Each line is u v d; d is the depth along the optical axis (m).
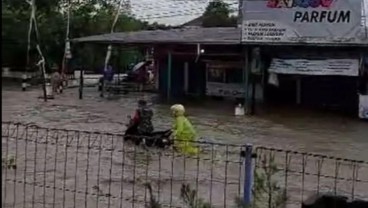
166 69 34.44
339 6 23.67
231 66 31.53
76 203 8.73
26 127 12.77
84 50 46.16
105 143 13.82
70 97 31.73
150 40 29.84
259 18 24.94
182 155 11.47
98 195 8.99
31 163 11.41
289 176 10.71
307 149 16.00
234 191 9.59
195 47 30.39
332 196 6.12
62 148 12.94
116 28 50.66
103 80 34.66
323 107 28.31
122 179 10.52
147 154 11.90
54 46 45.56
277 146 16.41
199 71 33.00
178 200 8.91
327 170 11.86
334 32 23.84
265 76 29.36
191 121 21.72
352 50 25.72
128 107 26.61
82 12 48.28
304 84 29.28
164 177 10.58
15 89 35.62
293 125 21.28
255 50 27.11
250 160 5.85
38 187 9.55
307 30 24.23
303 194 9.49
